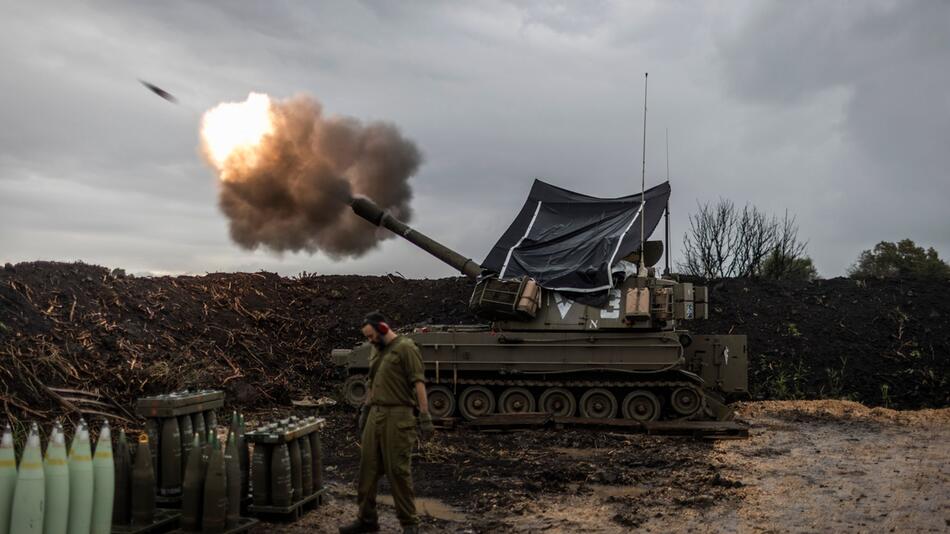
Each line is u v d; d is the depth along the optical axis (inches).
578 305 653.9
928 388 805.9
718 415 639.1
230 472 303.9
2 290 636.1
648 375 644.7
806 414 707.4
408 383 314.5
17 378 514.6
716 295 981.8
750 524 347.9
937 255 1470.2
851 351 874.8
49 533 258.8
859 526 344.8
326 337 894.4
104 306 719.7
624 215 710.5
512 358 647.8
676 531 338.0
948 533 334.0
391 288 1021.2
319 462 360.5
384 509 364.8
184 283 896.9
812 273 1213.7
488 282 665.6
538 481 433.4
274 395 719.1
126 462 301.0
